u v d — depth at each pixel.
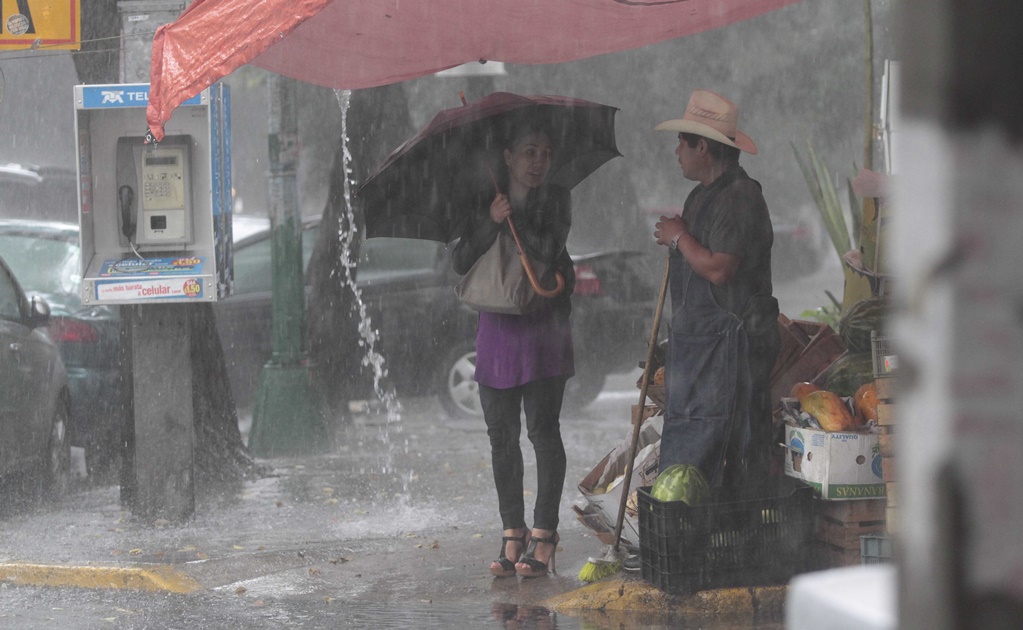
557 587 12.85
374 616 11.94
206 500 18.89
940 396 2.12
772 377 13.42
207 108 16.86
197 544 15.68
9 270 19.05
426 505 18.50
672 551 11.53
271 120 22.81
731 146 11.91
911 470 2.17
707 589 11.64
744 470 11.96
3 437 17.97
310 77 16.80
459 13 15.70
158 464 17.12
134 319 17.03
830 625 3.04
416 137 13.70
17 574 13.90
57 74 50.44
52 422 19.52
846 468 11.60
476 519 17.34
